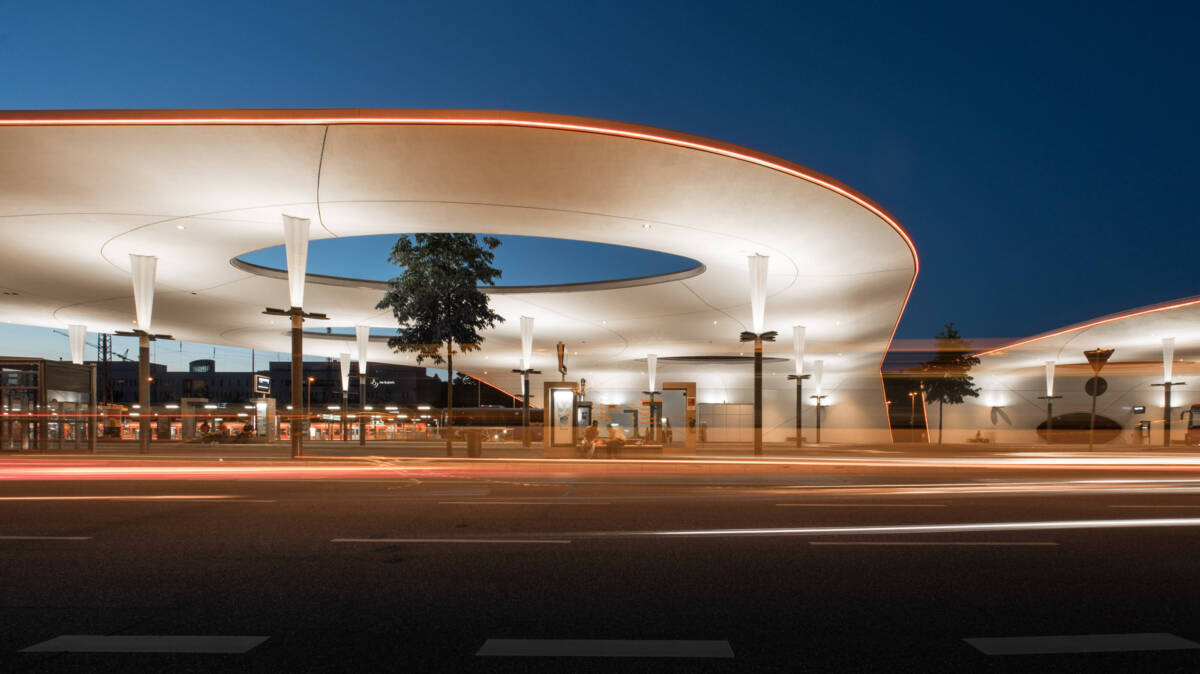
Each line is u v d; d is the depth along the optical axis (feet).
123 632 15.39
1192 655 14.02
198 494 42.29
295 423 73.87
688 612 17.03
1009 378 196.85
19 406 81.82
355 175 61.31
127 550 24.72
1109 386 191.21
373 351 181.98
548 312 131.75
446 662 13.48
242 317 141.69
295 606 17.52
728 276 100.83
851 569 21.84
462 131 53.88
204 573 21.20
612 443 82.53
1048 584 20.03
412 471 60.64
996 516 33.37
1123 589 19.49
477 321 88.38
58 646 14.42
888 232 77.36
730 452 104.63
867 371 202.90
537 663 13.43
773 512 34.53
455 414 192.85
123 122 51.52
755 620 16.37
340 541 26.40
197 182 62.59
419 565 22.31
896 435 195.93
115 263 94.79
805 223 74.08
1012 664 13.48
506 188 64.39
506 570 21.61
